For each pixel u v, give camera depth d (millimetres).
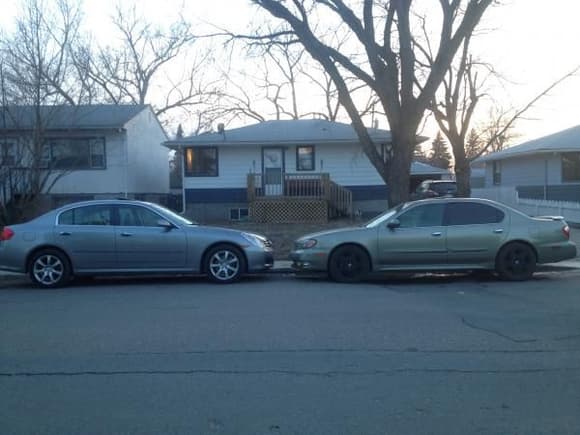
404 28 15430
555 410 4930
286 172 25547
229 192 26031
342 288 10969
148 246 11523
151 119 30641
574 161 29297
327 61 16109
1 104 18094
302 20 15945
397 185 15961
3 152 17953
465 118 21453
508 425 4641
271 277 12625
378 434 4504
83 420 4820
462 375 5801
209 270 11648
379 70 15805
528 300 9531
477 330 7492
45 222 11617
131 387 5566
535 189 31062
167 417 4859
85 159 25953
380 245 11555
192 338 7250
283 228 20547
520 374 5820
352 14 15773
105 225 11609
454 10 15422
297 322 8023
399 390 5414
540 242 11508
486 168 38188
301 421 4750
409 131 15828
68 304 9641
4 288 11711
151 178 30734
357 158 25766
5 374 5965
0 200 18438
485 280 11820
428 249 11492
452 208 11672
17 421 4816
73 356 6547
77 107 19719
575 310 8695
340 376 5805
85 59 26219
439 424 4668
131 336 7379
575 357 6355
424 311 8680
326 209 23922
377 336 7246
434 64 15602
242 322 8062
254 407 5051
